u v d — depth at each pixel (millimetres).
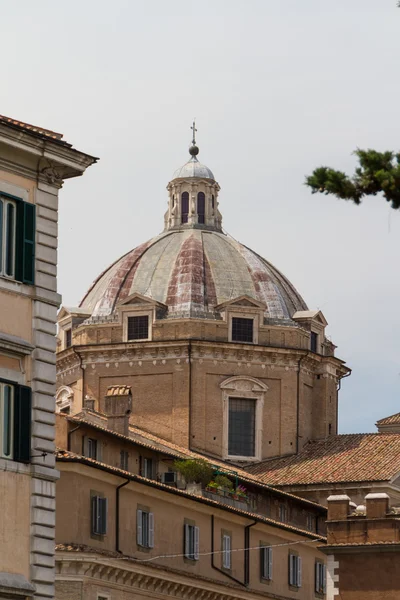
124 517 153750
